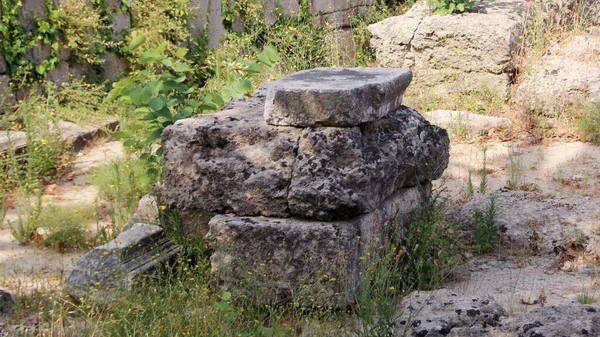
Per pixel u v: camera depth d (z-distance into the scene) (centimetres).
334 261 483
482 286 543
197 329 445
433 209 591
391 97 540
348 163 492
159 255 543
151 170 664
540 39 1045
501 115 991
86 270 530
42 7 995
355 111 494
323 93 491
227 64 1085
